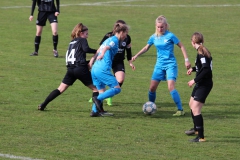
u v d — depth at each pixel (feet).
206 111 99.71
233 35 190.08
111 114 94.94
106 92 91.91
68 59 94.79
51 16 150.51
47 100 96.37
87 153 74.23
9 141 78.84
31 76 125.49
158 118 94.17
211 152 75.97
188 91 116.26
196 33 81.35
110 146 77.66
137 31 196.95
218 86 120.78
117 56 99.25
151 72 135.44
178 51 163.73
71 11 244.22
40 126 87.04
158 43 96.43
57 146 77.10
